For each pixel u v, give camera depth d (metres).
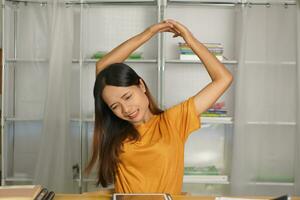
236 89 2.64
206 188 2.88
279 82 2.65
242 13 2.63
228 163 2.92
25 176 2.79
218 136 2.99
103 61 1.28
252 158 2.67
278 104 2.66
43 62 2.72
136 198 0.85
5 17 2.69
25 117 2.75
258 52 2.64
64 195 0.92
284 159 2.68
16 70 2.74
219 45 2.65
